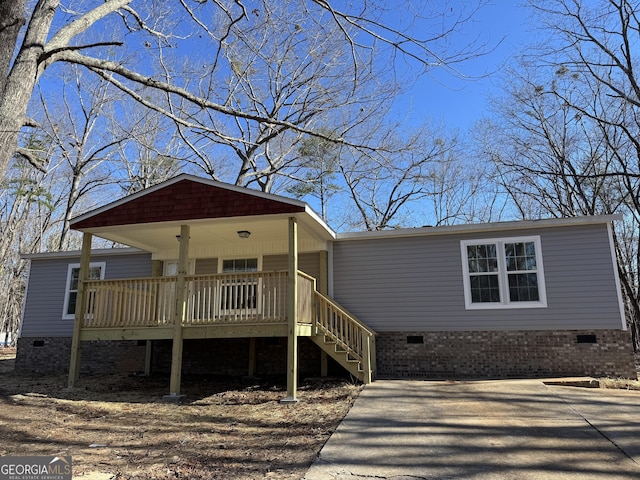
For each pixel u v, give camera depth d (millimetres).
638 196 19312
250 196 9164
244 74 10289
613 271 10055
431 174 25109
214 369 12211
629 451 4883
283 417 7117
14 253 27984
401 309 11219
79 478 4375
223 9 7164
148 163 24141
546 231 10680
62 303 13656
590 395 7801
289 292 8766
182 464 4863
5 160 4449
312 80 13070
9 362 15828
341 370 11258
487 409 6902
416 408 7121
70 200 24766
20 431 6285
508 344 10422
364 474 4430
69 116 24469
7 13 4422
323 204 27656
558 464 4570
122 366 12984
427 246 11391
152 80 5957
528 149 23234
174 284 10062
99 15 5922
